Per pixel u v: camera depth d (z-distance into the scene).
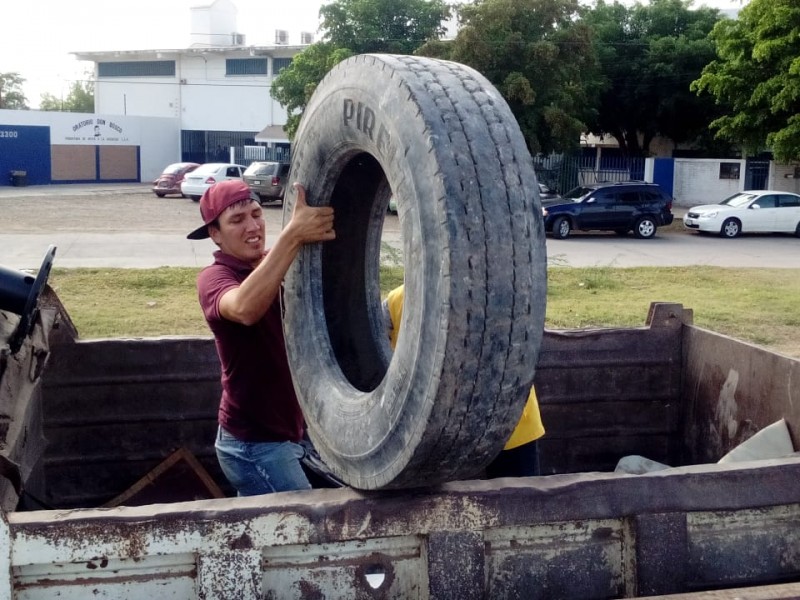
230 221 3.10
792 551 2.58
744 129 24.75
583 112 33.47
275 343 3.08
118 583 2.23
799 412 3.91
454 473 2.28
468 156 2.11
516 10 28.16
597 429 4.82
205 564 2.23
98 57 57.59
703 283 15.42
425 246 2.10
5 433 3.05
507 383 2.13
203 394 4.41
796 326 11.46
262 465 3.13
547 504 2.39
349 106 2.47
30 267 15.64
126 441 4.34
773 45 22.33
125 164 49.75
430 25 34.06
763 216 25.14
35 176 45.03
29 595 2.19
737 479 2.50
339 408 2.54
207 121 53.94
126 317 11.13
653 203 24.44
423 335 2.11
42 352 3.77
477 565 2.36
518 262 2.10
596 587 2.46
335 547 2.32
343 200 2.83
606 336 4.78
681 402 4.88
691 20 37.47
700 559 2.51
